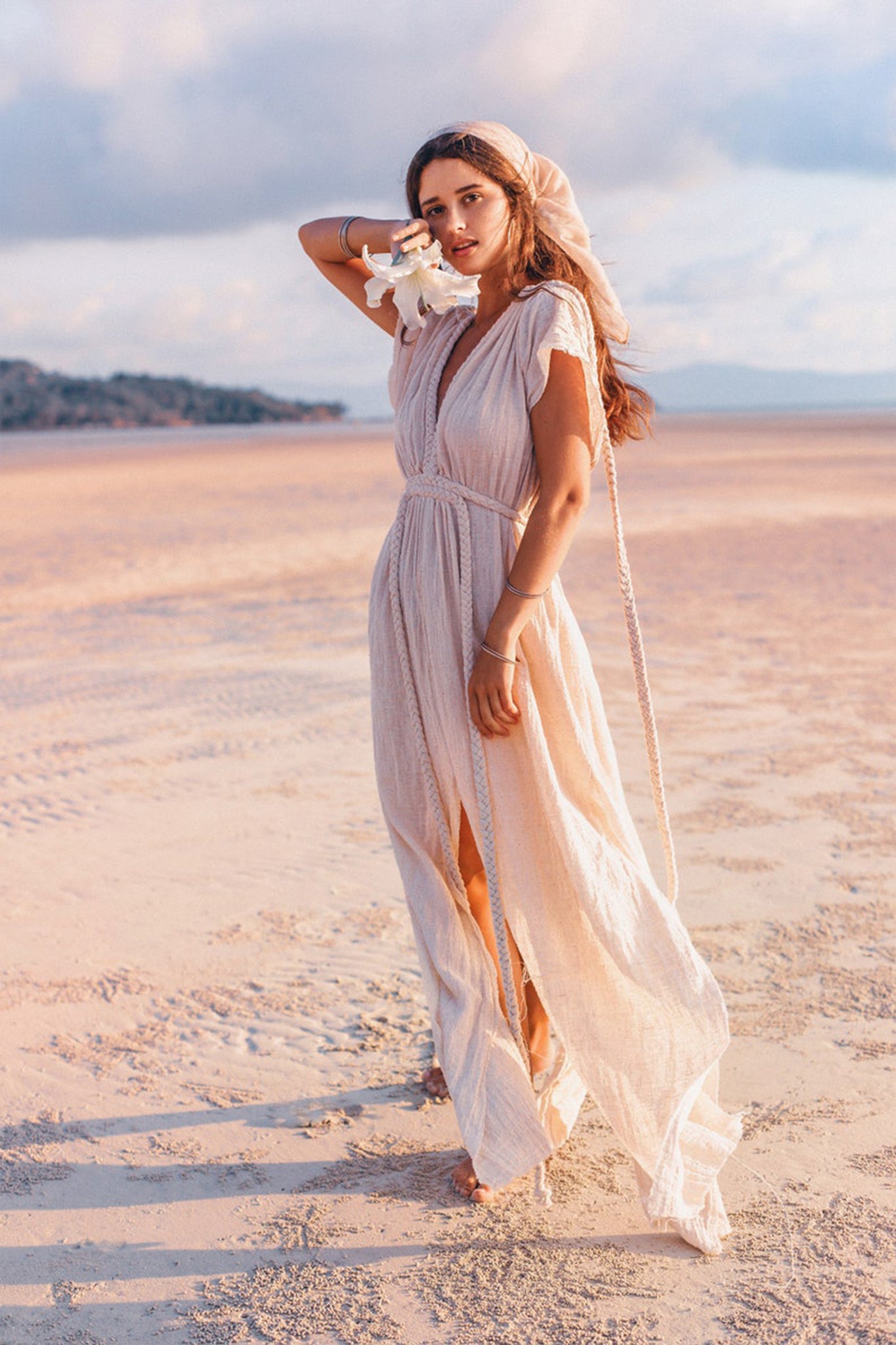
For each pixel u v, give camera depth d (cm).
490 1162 238
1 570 1459
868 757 583
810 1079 289
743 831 479
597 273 254
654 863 446
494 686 234
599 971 241
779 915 393
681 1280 220
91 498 2762
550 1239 235
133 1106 288
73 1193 253
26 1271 227
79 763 607
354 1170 260
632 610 249
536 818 243
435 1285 220
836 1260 223
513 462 240
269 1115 283
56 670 847
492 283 251
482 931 271
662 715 672
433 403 251
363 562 1467
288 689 758
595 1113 290
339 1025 328
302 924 398
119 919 406
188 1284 222
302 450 6184
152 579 1358
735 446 5141
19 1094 294
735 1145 238
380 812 516
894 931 379
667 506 2166
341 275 286
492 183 239
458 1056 244
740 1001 333
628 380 270
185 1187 254
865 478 2909
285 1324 210
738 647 870
